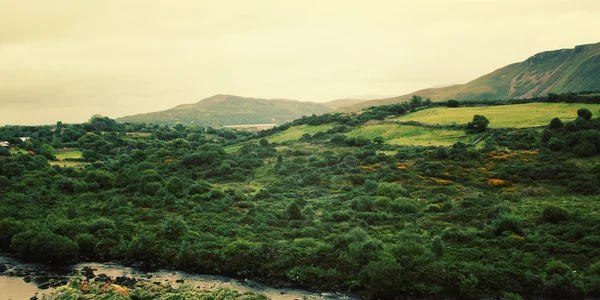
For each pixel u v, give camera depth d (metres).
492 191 58.78
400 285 33.62
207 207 59.88
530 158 69.69
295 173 81.75
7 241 46.25
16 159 87.06
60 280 37.47
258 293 34.50
